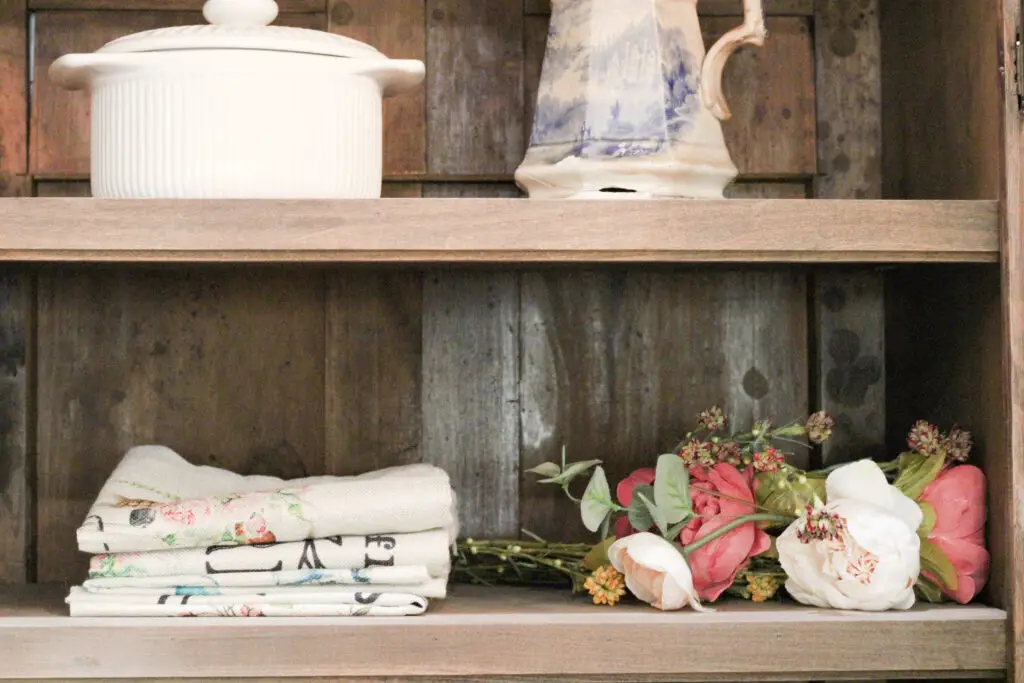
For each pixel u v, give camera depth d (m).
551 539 1.09
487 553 1.02
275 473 1.08
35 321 1.07
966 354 0.93
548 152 0.92
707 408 1.11
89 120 1.08
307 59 0.85
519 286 1.10
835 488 0.89
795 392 1.11
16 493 1.06
